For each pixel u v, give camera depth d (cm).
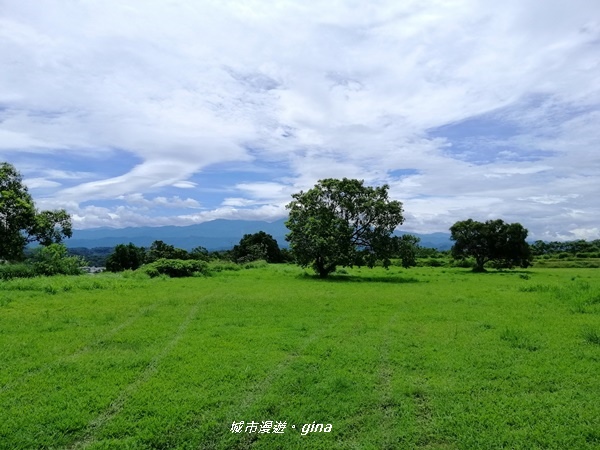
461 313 1576
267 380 859
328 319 1463
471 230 5094
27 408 721
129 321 1408
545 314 1545
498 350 1059
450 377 877
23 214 3516
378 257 3456
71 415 695
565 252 8194
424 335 1221
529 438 636
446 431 658
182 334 1236
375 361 977
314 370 916
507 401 754
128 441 627
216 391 796
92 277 2805
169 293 2119
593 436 641
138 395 777
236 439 639
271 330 1287
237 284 2648
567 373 886
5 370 905
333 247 3194
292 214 3472
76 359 987
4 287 2158
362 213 3441
